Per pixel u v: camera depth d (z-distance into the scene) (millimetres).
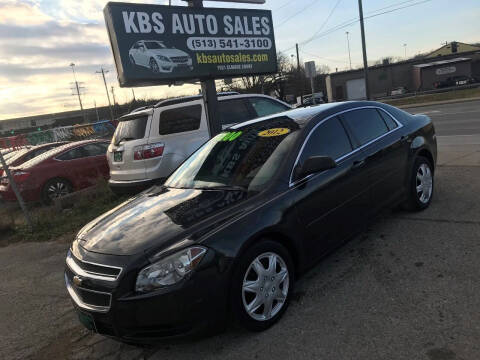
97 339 3424
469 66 52531
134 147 7027
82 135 25188
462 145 9156
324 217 3551
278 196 3244
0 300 4551
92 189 9008
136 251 2777
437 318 2836
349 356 2605
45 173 9742
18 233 7332
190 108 7414
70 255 3244
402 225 4602
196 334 2707
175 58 6820
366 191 4023
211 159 4137
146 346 2924
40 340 3562
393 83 55125
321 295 3404
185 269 2674
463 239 3988
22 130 75000
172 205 3412
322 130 3861
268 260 3070
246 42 7613
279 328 3037
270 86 49719
